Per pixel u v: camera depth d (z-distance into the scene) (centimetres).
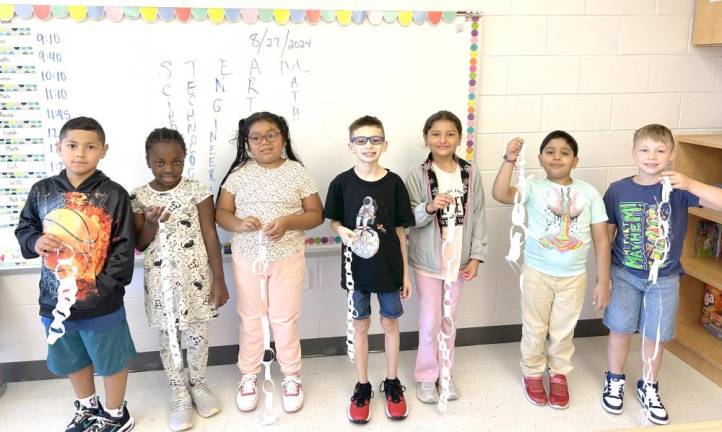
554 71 252
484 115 251
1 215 227
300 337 263
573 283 223
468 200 221
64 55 218
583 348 274
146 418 221
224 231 242
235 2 224
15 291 237
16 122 221
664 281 217
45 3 213
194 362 225
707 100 267
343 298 261
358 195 210
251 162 222
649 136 209
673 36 258
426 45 238
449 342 231
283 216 214
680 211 215
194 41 225
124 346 205
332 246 251
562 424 218
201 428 215
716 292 263
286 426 216
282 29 229
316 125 239
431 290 225
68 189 194
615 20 252
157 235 209
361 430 214
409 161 247
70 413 224
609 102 259
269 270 219
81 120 194
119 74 223
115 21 219
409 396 236
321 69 235
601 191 267
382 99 240
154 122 229
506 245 266
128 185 232
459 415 223
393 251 211
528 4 244
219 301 222
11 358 244
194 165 234
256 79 231
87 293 191
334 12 230
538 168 259
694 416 224
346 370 255
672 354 271
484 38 244
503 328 277
